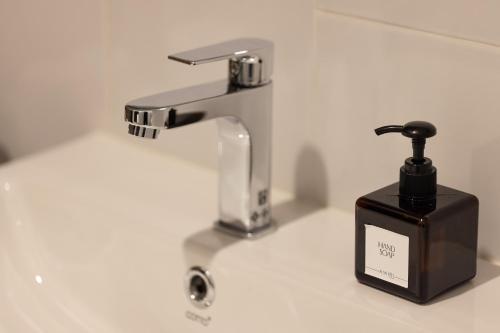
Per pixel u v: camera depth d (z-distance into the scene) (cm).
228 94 78
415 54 78
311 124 87
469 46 75
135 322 88
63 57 105
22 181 96
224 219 85
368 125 83
